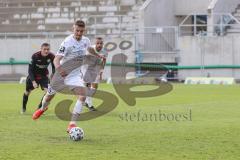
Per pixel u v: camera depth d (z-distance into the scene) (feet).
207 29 313.94
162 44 310.24
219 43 301.43
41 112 127.54
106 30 343.26
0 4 368.27
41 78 154.61
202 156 91.15
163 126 126.21
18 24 363.15
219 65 300.81
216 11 320.50
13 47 326.65
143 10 324.19
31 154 92.84
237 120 135.85
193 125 127.24
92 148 98.32
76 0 361.51
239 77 299.58
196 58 304.50
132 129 121.90
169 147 99.19
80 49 115.24
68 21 360.07
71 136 106.32
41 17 363.35
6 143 103.60
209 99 196.03
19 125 128.77
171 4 348.18
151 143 103.45
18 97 210.18
